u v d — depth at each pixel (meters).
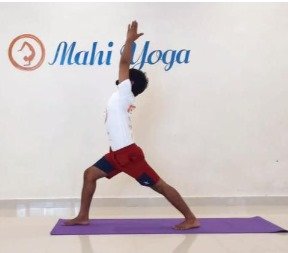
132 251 2.69
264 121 4.49
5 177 4.34
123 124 3.24
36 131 4.35
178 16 4.43
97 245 2.83
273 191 4.48
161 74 4.41
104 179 4.39
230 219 3.69
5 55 4.32
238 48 4.46
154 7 4.41
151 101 4.41
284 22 4.48
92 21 4.37
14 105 4.34
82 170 4.37
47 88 4.36
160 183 3.22
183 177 4.43
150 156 4.42
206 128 4.45
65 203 4.34
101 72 4.38
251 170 4.47
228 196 4.45
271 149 4.49
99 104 4.38
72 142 4.37
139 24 4.40
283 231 3.20
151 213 4.04
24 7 4.34
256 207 4.34
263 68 4.48
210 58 4.44
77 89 4.37
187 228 3.26
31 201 4.32
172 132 4.43
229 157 4.46
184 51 4.43
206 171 4.45
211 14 4.44
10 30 4.32
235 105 4.46
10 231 3.28
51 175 4.36
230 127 4.46
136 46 4.39
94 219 3.73
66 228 3.32
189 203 4.41
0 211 4.20
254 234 3.13
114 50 4.39
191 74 4.43
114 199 4.38
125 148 3.20
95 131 4.38
